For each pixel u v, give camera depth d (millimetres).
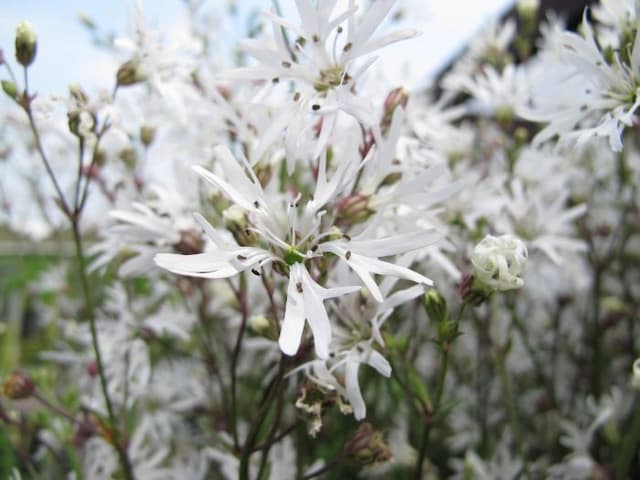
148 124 125
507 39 165
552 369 150
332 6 83
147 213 101
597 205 177
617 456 123
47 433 140
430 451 160
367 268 72
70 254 225
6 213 227
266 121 92
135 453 123
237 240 80
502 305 163
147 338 130
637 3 85
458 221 125
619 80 89
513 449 151
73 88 97
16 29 92
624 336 164
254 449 84
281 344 67
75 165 169
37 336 274
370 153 89
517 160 149
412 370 98
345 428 140
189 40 114
